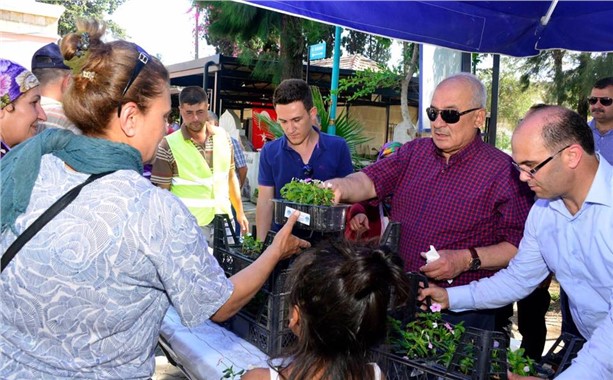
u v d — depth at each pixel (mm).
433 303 2209
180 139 3979
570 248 2002
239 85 14680
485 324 2471
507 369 1592
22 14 6898
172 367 3838
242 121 16781
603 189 1846
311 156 3322
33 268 1196
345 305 1181
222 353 2117
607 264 1887
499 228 2484
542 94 11984
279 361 1407
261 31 10648
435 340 1809
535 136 1784
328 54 16531
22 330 1254
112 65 1277
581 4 3725
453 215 2502
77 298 1209
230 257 2475
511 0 3643
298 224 2361
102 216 1210
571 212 1970
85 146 1278
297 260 1310
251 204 11461
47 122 2684
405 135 12820
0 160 1310
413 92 11648
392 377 1655
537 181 1843
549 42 4121
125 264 1218
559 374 1670
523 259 2229
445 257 2338
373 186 2725
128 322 1274
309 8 3127
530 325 3613
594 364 1588
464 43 3857
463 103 2391
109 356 1278
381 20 3416
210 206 4043
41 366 1243
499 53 4066
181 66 14109
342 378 1222
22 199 1209
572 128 1772
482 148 2518
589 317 2039
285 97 3137
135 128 1343
